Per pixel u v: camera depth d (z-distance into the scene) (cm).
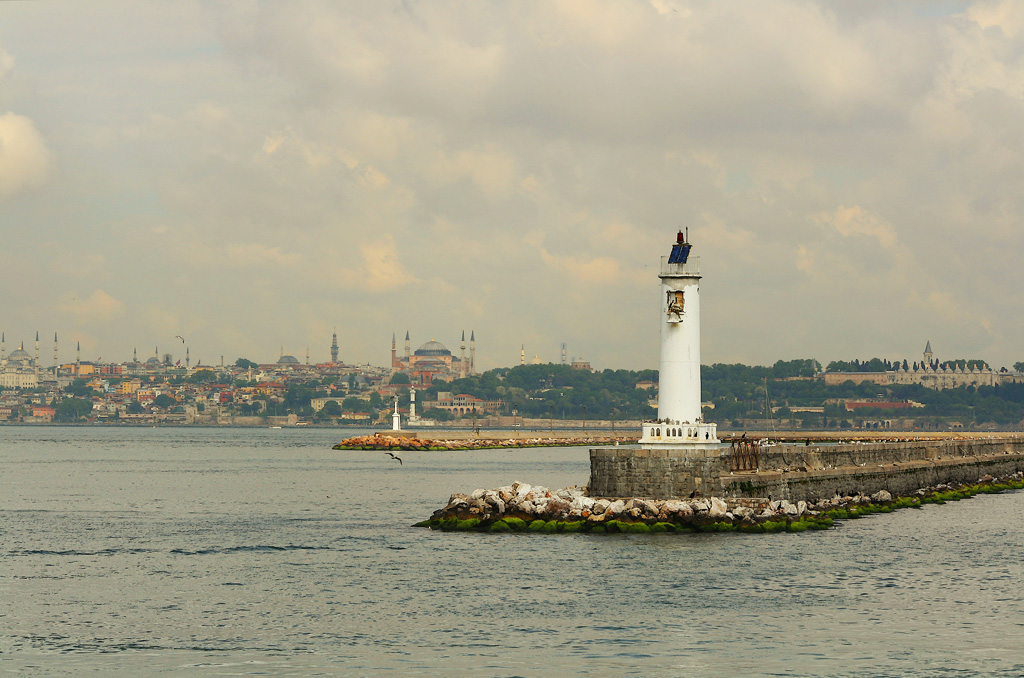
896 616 6372
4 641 5919
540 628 6112
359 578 7500
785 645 5800
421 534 9575
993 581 7312
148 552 8838
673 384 9788
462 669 5403
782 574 7462
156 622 6322
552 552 8256
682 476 9269
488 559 8025
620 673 5344
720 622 6231
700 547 8394
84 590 7225
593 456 9531
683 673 5347
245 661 5544
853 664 5500
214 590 7181
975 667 5453
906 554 8256
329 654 5656
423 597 6869
